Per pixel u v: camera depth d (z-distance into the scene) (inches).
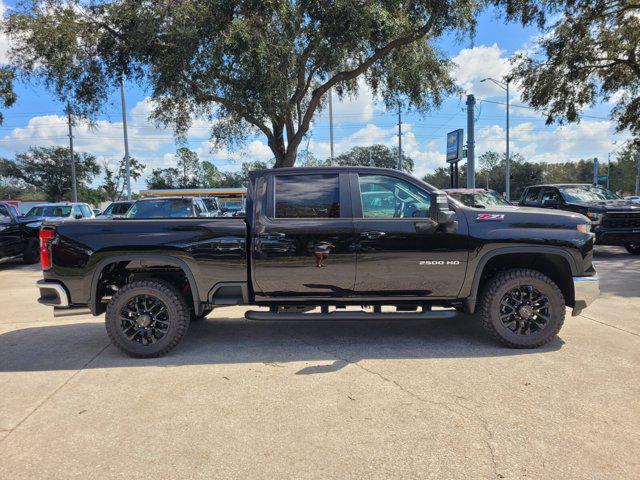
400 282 185.8
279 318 188.2
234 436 121.5
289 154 678.5
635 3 622.2
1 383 160.6
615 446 113.1
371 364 173.3
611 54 706.2
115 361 182.5
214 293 189.8
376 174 189.8
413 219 184.7
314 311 206.8
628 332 208.1
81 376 166.2
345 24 527.8
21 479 104.0
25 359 186.1
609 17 656.4
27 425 129.4
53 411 137.9
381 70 695.7
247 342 204.7
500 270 201.0
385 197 188.7
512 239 182.5
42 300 188.4
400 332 216.7
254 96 523.5
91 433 124.3
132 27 570.3
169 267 196.1
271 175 192.5
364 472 104.5
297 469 106.1
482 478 101.4
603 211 436.5
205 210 494.0
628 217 432.1
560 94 757.9
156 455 113.0
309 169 192.4
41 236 186.9
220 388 153.2
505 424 125.0
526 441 116.2
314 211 187.3
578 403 136.6
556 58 697.6
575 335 204.5
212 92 601.0
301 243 184.2
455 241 183.6
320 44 580.1
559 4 607.5
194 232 185.2
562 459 108.2
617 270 380.2
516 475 102.2
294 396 145.7
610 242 439.8
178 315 185.0
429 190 187.5
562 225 186.7
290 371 167.8
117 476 104.6
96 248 183.3
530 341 185.9
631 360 172.1
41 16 585.0
